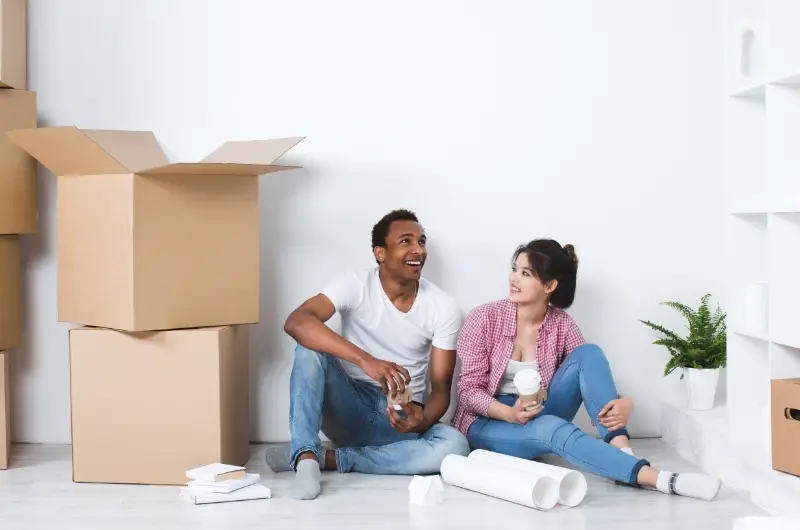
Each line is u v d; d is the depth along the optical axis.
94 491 2.52
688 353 2.98
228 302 2.71
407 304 2.86
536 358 2.83
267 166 2.52
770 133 2.37
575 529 2.15
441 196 3.12
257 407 3.13
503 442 2.67
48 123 3.06
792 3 2.32
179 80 3.07
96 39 3.06
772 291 2.37
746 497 2.43
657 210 3.17
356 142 3.10
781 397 2.29
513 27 3.11
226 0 3.07
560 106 3.13
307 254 3.12
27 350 3.11
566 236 3.15
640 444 3.10
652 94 3.15
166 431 2.58
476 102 3.11
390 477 2.66
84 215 2.64
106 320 2.60
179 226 2.60
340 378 2.75
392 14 3.09
